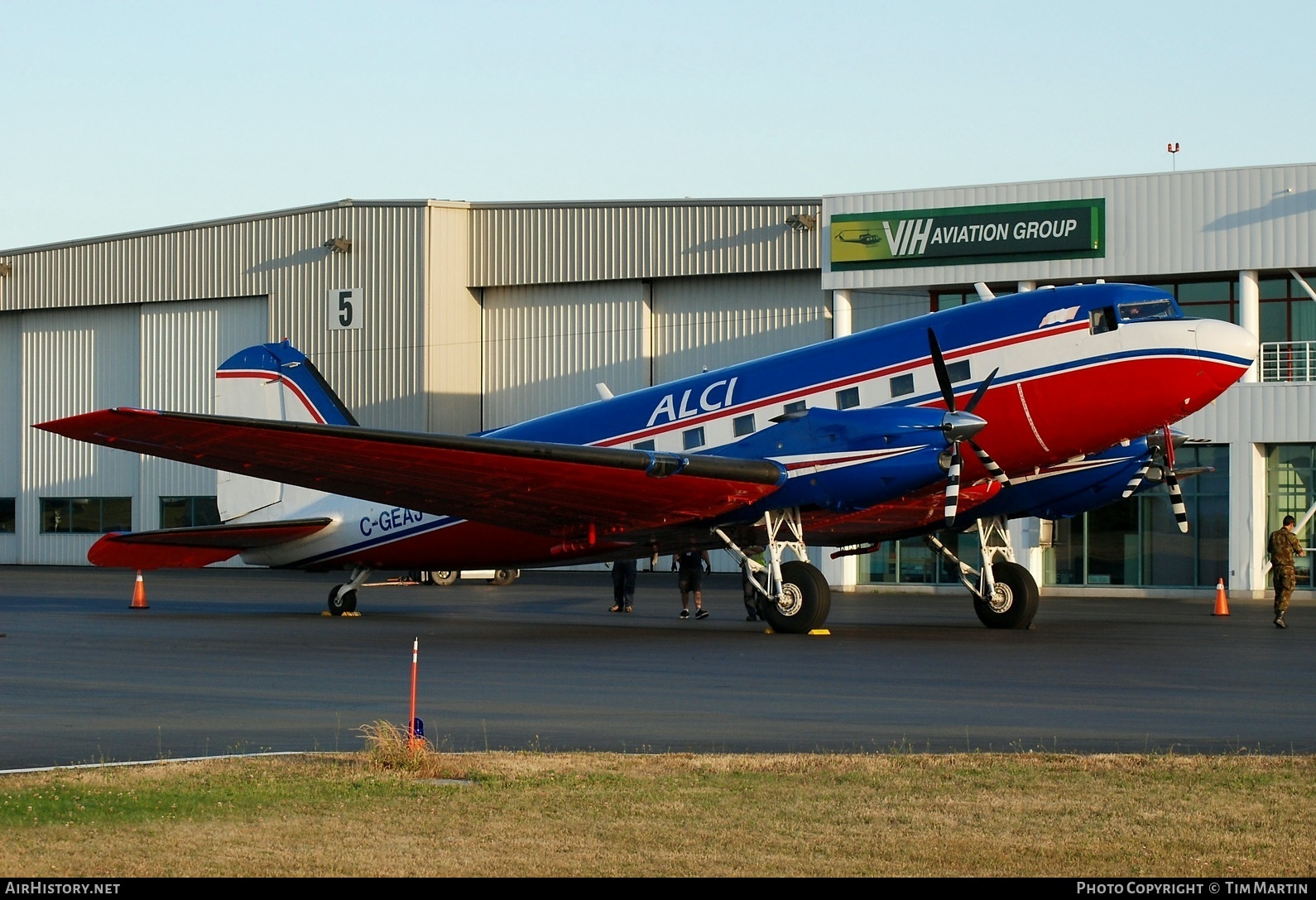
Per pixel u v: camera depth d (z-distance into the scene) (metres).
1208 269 55.72
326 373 80.12
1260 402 54.59
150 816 13.91
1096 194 57.75
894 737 19.05
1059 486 37.09
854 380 35.84
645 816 14.02
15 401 92.44
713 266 71.69
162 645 33.34
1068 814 14.05
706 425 37.31
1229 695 23.20
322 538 44.03
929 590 59.97
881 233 61.91
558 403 76.56
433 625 39.94
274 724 20.59
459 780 15.86
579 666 28.22
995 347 34.62
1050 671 27.02
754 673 26.77
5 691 24.41
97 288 88.81
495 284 77.62
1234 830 13.41
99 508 88.75
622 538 39.34
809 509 35.75
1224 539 55.47
